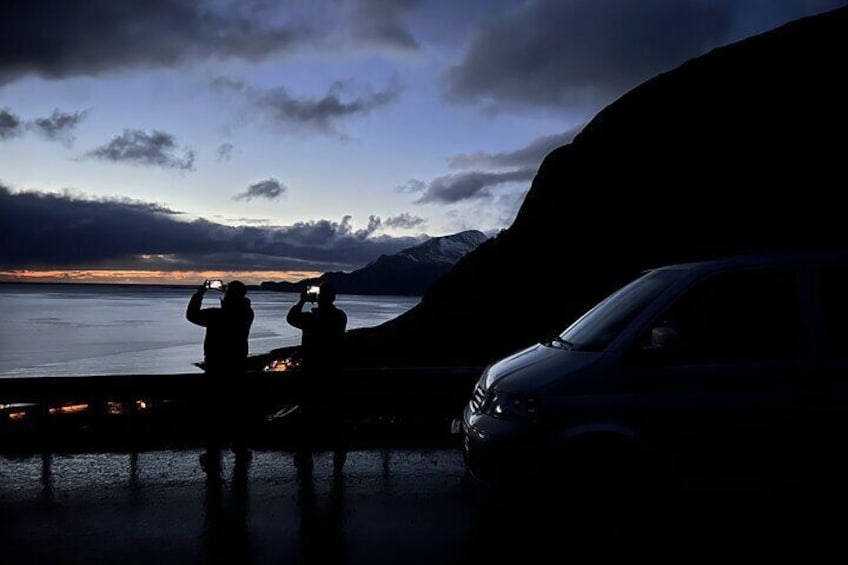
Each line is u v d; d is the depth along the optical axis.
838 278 4.59
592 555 4.18
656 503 4.54
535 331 34.28
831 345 4.41
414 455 6.65
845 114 37.06
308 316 7.59
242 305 7.51
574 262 40.41
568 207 45.94
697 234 35.59
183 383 7.90
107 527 4.68
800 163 36.00
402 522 4.77
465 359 33.12
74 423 7.81
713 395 4.36
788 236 31.62
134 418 8.00
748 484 4.38
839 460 4.27
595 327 5.11
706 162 40.50
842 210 31.48
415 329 40.88
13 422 7.79
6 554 4.21
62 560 4.11
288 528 4.66
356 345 39.91
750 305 4.58
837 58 41.41
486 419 4.73
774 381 4.35
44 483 5.71
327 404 7.57
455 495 5.39
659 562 4.07
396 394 8.51
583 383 4.50
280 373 8.17
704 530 4.61
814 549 4.29
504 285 43.03
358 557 4.15
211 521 4.80
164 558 4.14
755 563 4.07
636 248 37.75
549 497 4.52
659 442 4.39
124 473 6.00
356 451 6.80
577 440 4.42
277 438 7.29
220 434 7.42
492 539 4.45
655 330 4.49
